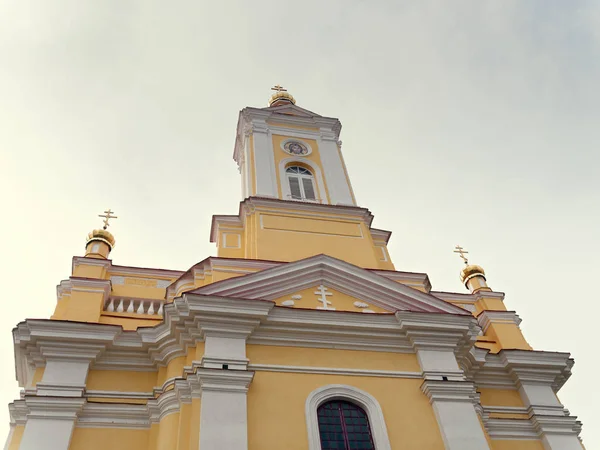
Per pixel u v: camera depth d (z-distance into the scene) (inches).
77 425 453.1
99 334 495.5
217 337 478.3
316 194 736.3
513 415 536.1
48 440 430.6
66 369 477.1
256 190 709.3
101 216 657.6
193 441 413.1
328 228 666.8
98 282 553.3
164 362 497.7
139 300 562.3
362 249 649.0
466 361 534.6
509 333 606.2
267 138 805.9
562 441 517.7
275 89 1023.0
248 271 573.6
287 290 539.8
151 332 505.0
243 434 416.5
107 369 495.2
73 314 522.3
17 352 490.0
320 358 489.4
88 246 615.8
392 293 553.6
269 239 633.6
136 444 454.0
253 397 447.2
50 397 451.2
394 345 510.9
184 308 488.7
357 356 498.0
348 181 768.3
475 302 653.9
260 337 490.3
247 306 494.3
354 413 461.7
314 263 558.6
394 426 453.7
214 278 561.3
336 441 442.0
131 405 470.3
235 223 677.3
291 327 499.5
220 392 438.3
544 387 559.5
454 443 443.8
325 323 504.1
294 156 785.6
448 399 471.5
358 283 557.6
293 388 461.1
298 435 431.2
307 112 888.3
